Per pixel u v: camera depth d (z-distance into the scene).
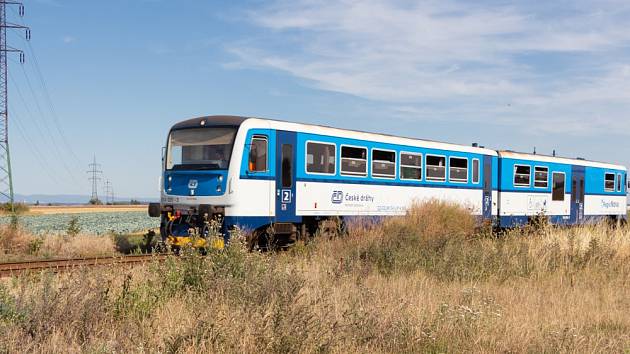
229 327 6.46
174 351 5.89
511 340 7.01
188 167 16.75
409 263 12.27
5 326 6.05
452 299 9.36
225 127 16.36
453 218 17.94
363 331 6.84
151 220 45.31
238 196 15.88
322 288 9.06
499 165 24.72
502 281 11.77
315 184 17.62
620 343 7.26
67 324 6.49
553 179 27.42
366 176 19.14
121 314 7.26
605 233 16.08
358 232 15.89
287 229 17.05
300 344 6.24
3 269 12.32
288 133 17.02
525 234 16.88
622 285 11.74
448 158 22.23
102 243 18.94
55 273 9.02
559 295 10.22
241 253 9.70
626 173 33.31
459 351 6.74
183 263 9.40
